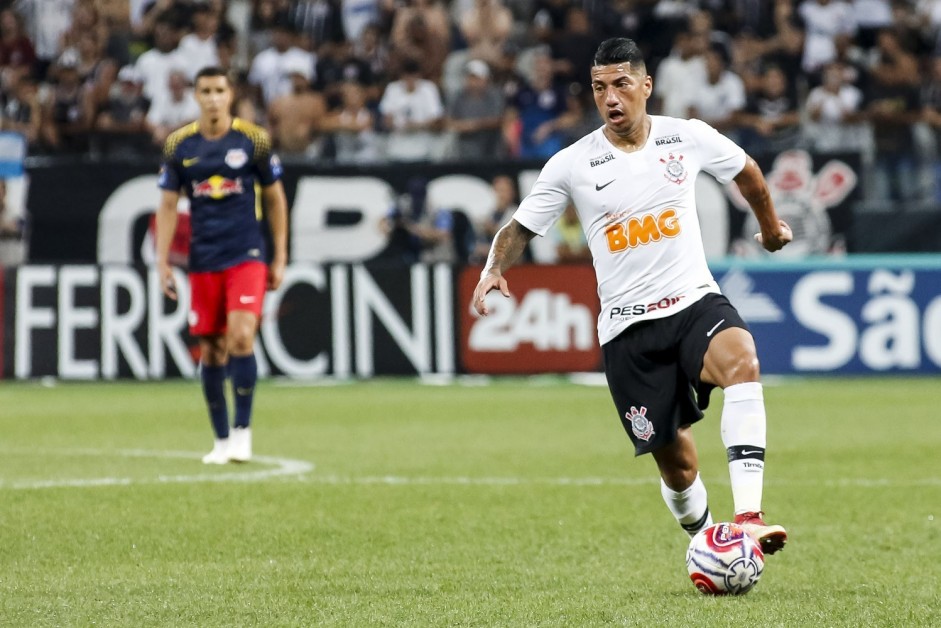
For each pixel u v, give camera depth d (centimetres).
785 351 5419
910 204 5969
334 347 5331
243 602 1555
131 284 5250
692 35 6341
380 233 5531
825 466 2952
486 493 2502
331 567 1792
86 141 5975
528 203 1780
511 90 6253
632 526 2155
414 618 1462
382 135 6047
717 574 1576
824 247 5684
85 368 5238
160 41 6338
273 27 6700
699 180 5588
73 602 1552
